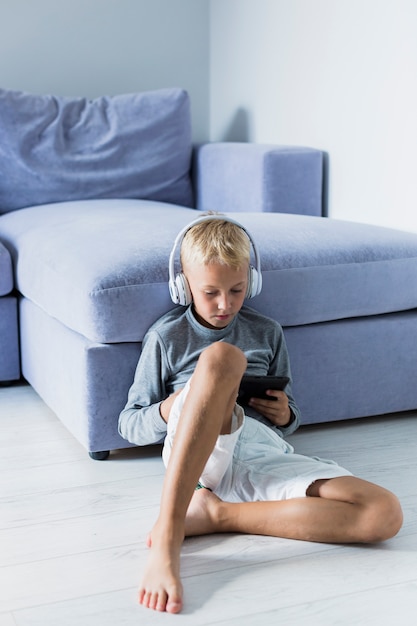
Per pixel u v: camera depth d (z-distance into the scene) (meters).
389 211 2.40
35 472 1.82
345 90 2.55
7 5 3.11
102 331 1.80
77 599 1.33
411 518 1.58
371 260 2.02
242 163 2.72
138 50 3.32
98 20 3.24
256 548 1.49
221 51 3.32
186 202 3.05
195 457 1.41
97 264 1.86
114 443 1.87
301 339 1.99
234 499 1.58
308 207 2.67
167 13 3.33
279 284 1.93
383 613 1.29
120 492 1.72
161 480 1.78
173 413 1.55
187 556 1.46
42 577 1.40
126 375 1.84
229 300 1.64
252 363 1.77
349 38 2.51
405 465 1.84
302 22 2.75
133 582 1.38
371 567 1.42
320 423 2.11
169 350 1.74
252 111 3.13
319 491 1.49
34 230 2.36
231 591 1.35
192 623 1.26
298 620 1.27
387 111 2.37
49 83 3.22
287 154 2.61
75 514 1.62
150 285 1.81
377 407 2.10
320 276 1.96
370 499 1.46
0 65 3.14
